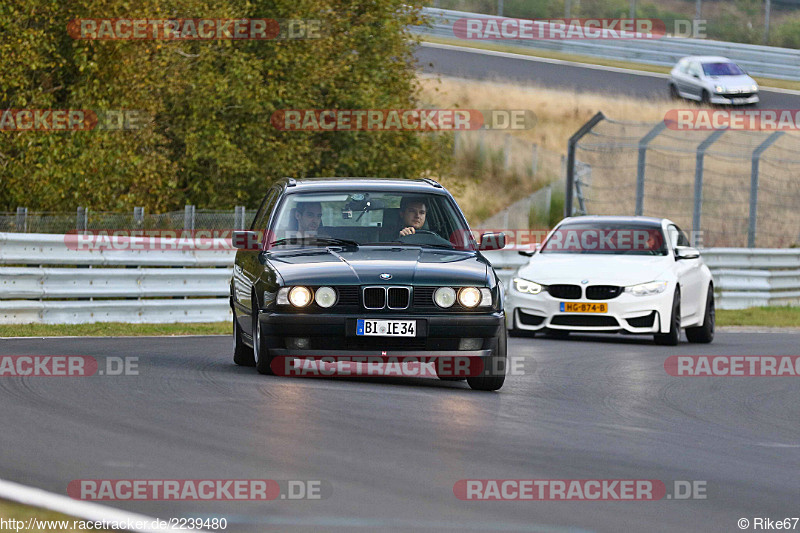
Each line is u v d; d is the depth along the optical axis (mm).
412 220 36312
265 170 91125
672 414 31172
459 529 17234
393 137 98438
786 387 38594
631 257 55469
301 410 27609
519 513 18391
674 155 138625
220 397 29375
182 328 55906
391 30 98375
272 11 91188
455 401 30641
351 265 33219
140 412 26719
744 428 29234
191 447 22688
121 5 77188
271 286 33188
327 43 92688
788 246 125938
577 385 36469
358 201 36781
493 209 128875
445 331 32531
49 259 55625
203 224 77062
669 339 52812
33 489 18781
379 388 32562
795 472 23141
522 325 54000
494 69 159625
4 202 79375
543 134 142250
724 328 67125
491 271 34031
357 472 20844
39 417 25641
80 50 76500
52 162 75375
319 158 95750
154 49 81812
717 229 128000
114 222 77438
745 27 176625
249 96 86438
